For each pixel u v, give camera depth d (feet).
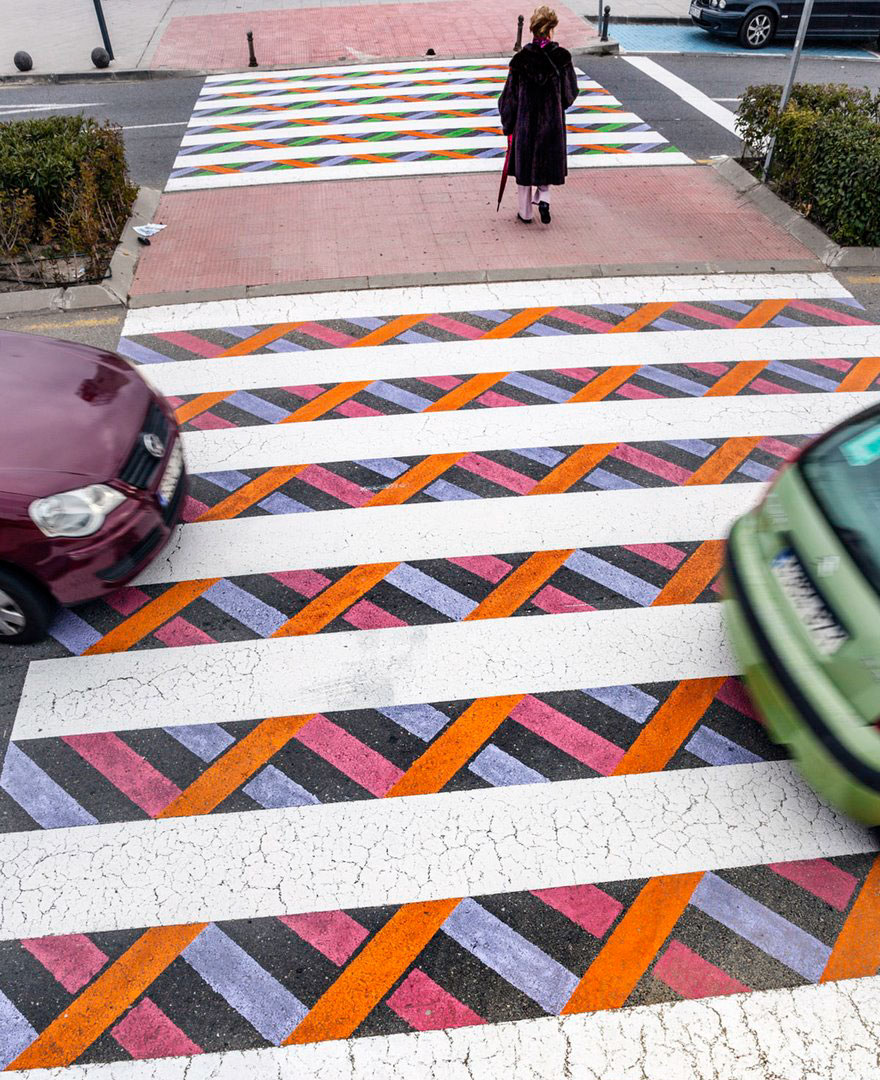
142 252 30.66
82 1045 10.96
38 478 14.70
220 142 41.19
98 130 32.60
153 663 16.02
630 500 19.80
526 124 29.01
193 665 15.97
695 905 12.29
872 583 11.60
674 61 53.16
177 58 54.65
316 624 16.79
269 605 17.22
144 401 17.16
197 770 14.17
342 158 38.78
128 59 54.39
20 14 67.00
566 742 14.55
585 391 23.57
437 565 18.13
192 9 66.95
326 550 18.52
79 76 51.75
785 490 13.74
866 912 12.21
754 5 53.93
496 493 20.03
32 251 30.55
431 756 14.34
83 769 14.21
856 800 11.55
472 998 11.34
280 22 62.28
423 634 16.56
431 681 15.64
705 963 11.67
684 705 15.15
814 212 32.14
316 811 13.56
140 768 14.21
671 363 24.79
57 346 18.29
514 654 16.14
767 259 30.14
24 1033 11.09
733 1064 10.73
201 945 11.94
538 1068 10.69
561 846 13.04
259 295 28.09
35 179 29.96
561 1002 11.30
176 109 46.21
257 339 25.99
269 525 19.19
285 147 40.24
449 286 28.63
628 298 27.94
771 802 13.61
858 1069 10.69
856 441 13.42
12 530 14.34
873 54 56.13
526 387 23.73
